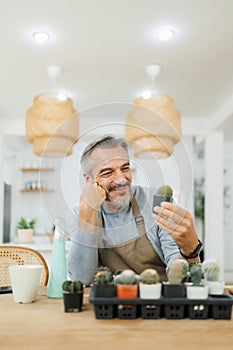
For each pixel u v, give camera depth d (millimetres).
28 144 6133
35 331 812
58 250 1200
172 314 904
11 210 5883
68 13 2102
